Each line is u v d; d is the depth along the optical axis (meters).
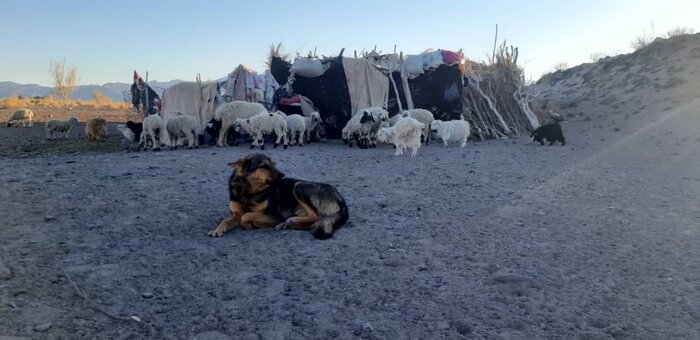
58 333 3.40
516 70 23.59
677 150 14.08
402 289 4.56
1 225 5.76
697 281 4.82
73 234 5.65
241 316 3.93
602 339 3.72
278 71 19.75
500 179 10.27
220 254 5.30
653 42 31.89
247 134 17.81
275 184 6.25
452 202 8.10
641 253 5.62
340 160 12.92
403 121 14.01
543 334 3.82
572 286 4.70
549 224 6.80
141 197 7.64
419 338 3.72
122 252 5.17
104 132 20.72
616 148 15.33
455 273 4.98
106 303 3.95
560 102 29.44
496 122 21.75
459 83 19.94
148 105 22.67
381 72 19.55
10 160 11.63
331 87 19.30
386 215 7.18
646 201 8.20
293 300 4.26
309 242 5.76
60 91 67.56
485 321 4.00
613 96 26.72
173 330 3.64
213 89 18.30
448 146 17.25
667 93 23.95
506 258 5.41
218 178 9.53
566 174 10.88
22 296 3.89
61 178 8.64
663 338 3.76
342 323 3.90
